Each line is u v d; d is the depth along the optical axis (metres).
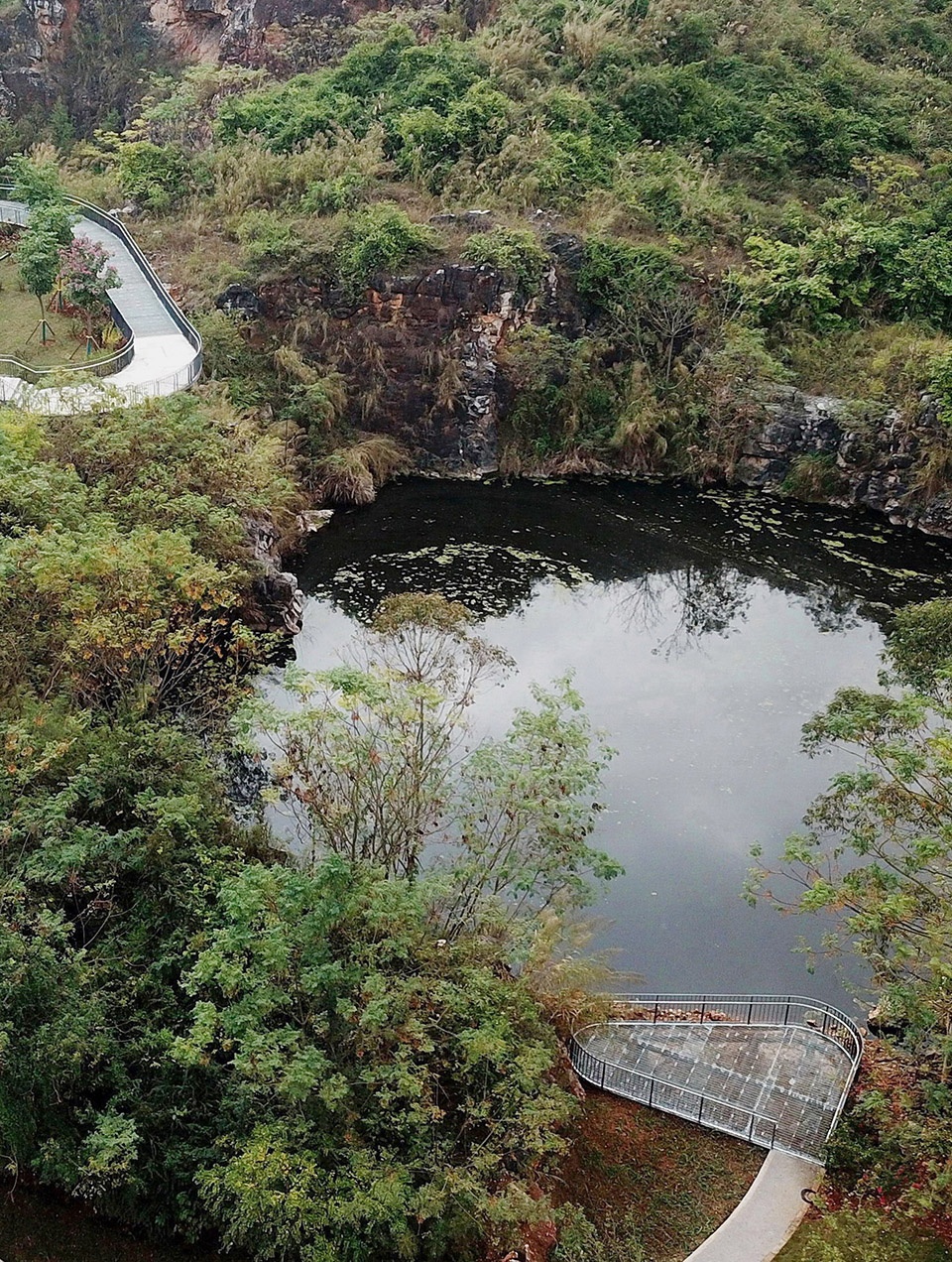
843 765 27.70
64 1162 14.81
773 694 30.75
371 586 36.06
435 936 18.23
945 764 17.06
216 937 15.55
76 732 18.77
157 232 49.50
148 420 29.88
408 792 19.27
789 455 45.22
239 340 42.28
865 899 17.86
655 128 54.03
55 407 31.92
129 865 17.28
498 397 46.25
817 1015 20.69
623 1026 20.17
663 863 24.36
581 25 56.06
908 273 46.94
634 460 46.59
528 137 50.84
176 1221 15.20
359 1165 14.36
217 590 24.64
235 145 53.31
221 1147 15.00
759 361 45.53
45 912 15.10
